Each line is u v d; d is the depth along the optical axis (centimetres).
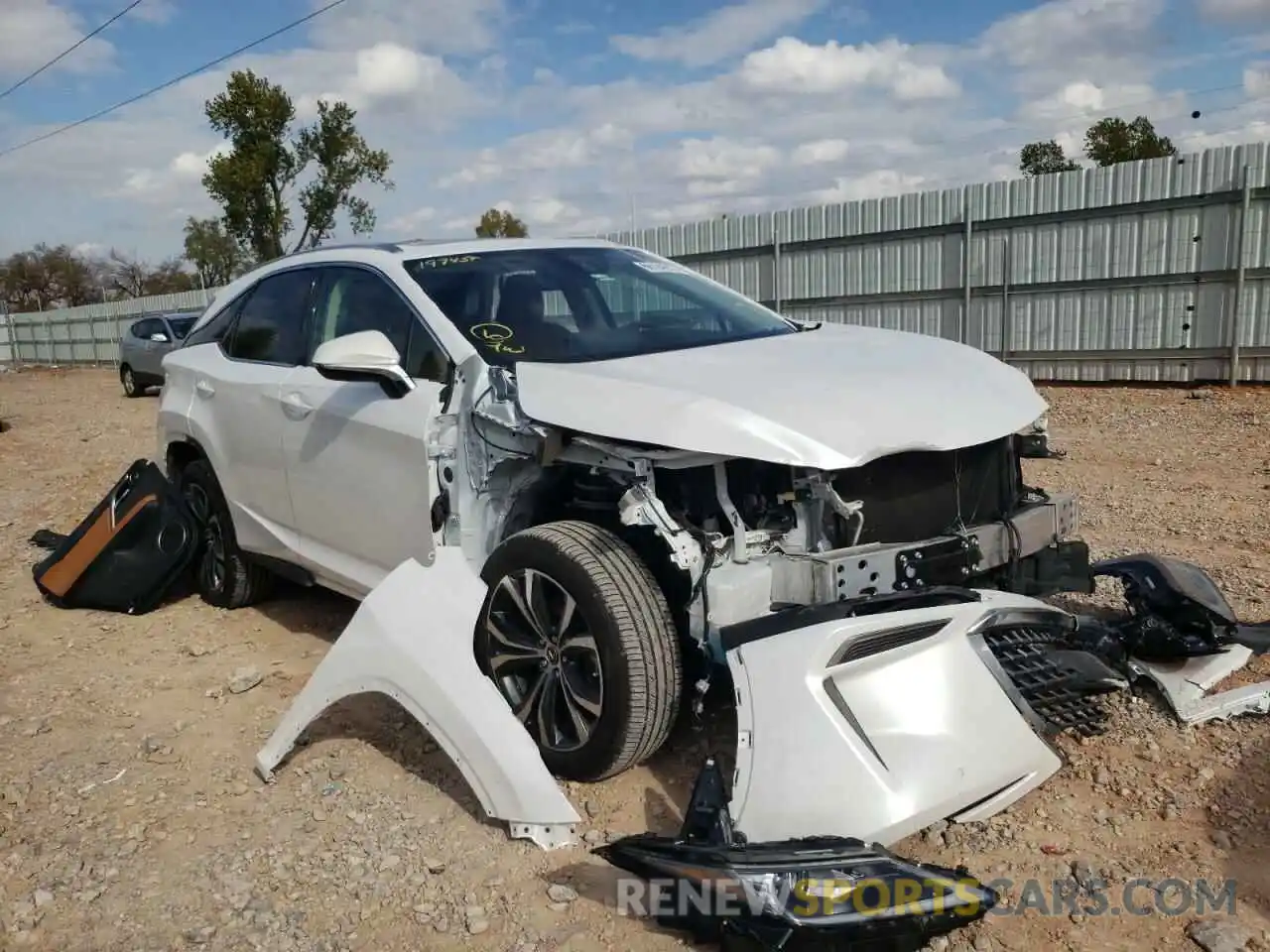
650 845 259
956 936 258
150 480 561
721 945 243
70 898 294
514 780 309
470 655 329
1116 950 252
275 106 3206
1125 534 611
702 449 294
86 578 561
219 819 335
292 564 484
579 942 264
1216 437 968
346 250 466
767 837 263
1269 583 498
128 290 6881
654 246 1914
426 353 394
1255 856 287
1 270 6931
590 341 391
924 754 271
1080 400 1280
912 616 283
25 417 1734
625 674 310
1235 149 1256
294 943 270
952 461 333
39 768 376
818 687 272
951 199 1514
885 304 1622
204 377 529
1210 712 358
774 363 351
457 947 265
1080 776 332
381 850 312
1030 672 315
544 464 333
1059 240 1423
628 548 326
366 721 402
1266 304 1265
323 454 430
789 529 314
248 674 444
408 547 395
